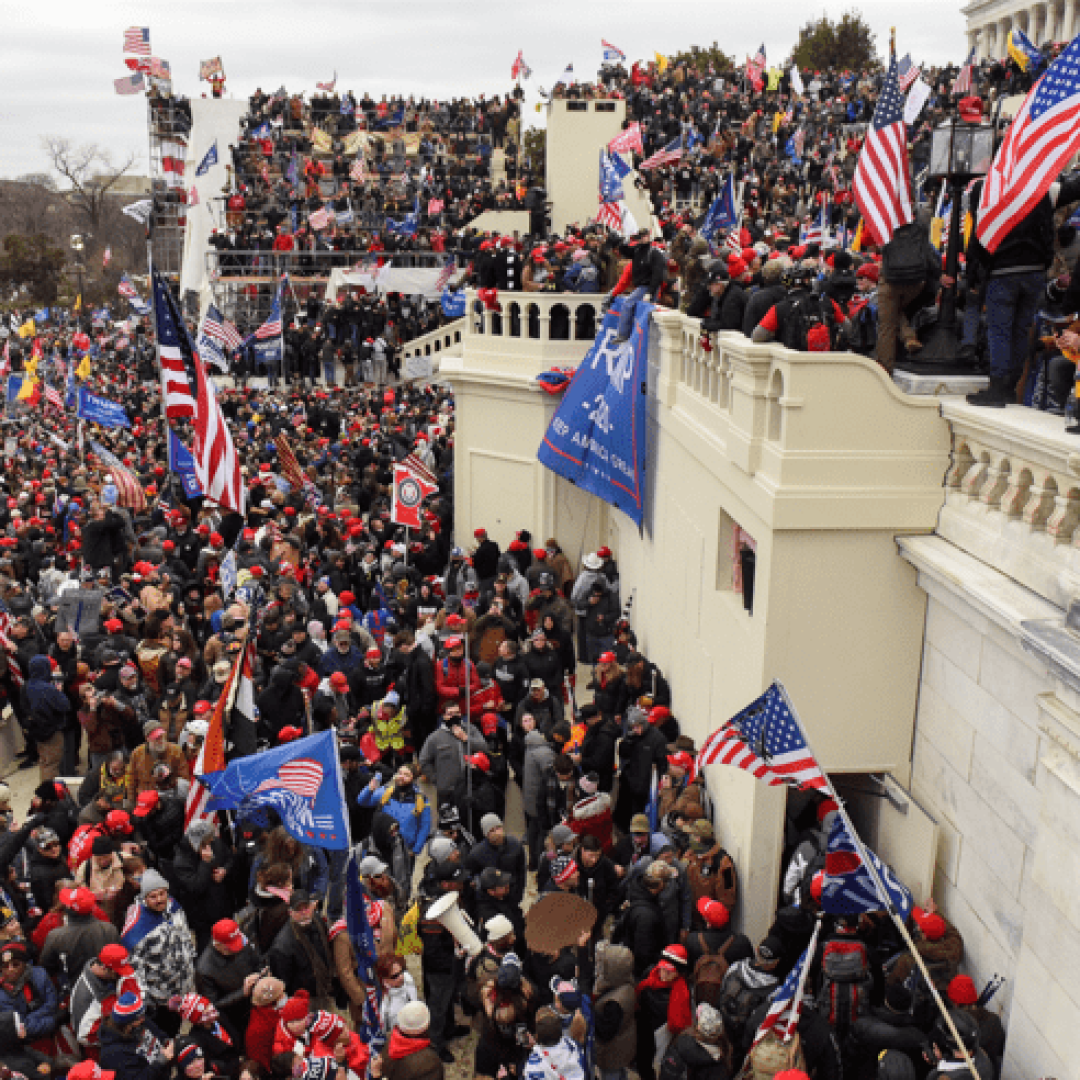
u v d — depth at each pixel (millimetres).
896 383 8234
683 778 9781
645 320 13211
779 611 7984
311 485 19938
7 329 53594
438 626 14023
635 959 8031
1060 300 7570
